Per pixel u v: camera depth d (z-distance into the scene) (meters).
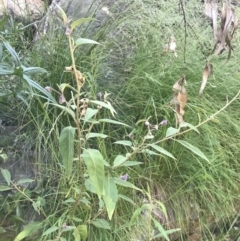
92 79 1.88
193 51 2.12
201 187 1.89
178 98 1.45
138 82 2.03
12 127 1.94
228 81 2.12
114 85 2.01
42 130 1.82
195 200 1.91
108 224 1.59
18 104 1.93
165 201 1.87
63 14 1.25
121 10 2.30
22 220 1.67
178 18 2.23
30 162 1.82
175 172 1.93
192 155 1.92
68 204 1.68
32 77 1.92
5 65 1.72
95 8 2.29
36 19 2.53
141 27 2.19
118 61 2.09
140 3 2.28
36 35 2.30
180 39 2.15
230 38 1.36
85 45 2.04
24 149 1.84
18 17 2.51
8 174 1.57
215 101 2.06
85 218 1.67
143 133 1.91
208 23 2.23
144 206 1.53
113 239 1.72
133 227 1.75
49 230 1.49
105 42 2.08
